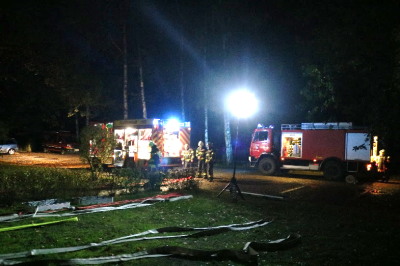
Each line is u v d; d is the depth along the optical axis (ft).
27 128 111.45
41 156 93.35
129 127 65.41
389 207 35.86
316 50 51.37
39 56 60.18
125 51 89.76
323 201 38.50
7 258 16.92
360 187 50.31
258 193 42.57
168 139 62.90
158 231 23.30
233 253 18.78
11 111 69.46
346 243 22.38
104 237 21.54
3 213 26.76
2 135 58.75
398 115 34.27
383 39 37.68
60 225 24.02
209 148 53.21
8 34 52.85
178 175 48.34
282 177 60.70
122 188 39.17
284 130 62.03
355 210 33.24
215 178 57.00
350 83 46.80
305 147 59.88
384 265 18.63
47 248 18.92
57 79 65.51
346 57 43.32
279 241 21.84
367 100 38.27
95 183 41.01
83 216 27.04
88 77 84.53
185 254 18.71
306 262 18.78
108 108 114.42
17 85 67.36
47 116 78.18
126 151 62.44
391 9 37.63
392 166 64.18
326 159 57.57
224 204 34.04
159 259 18.22
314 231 25.20
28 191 34.27
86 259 17.04
